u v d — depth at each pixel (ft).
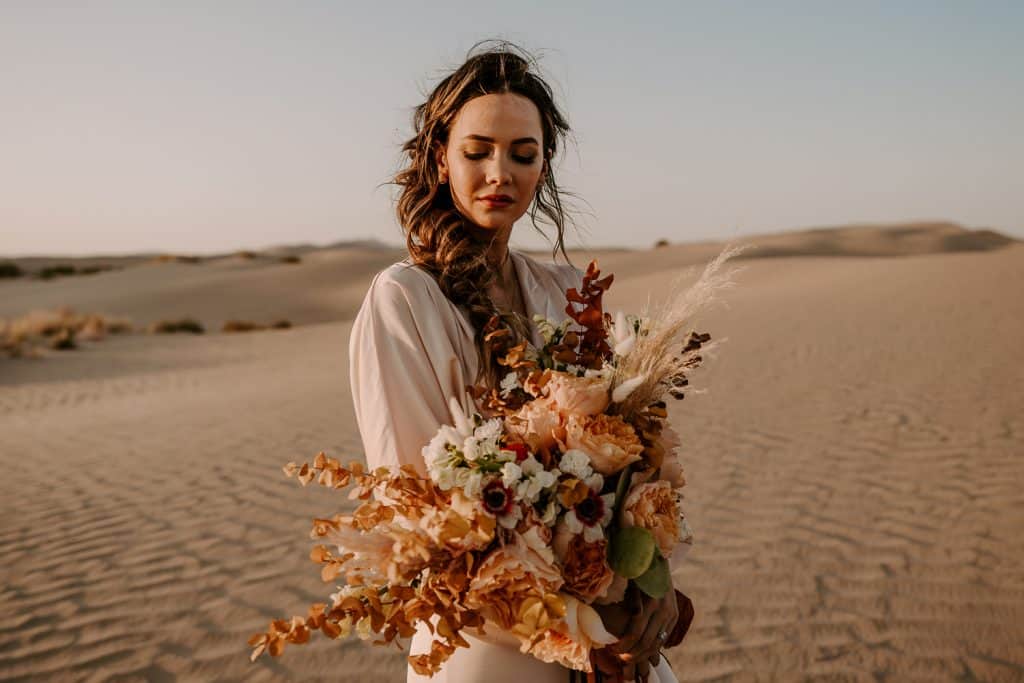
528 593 4.01
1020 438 22.70
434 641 4.12
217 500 20.95
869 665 11.22
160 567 16.22
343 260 184.55
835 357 39.29
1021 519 16.46
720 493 19.13
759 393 31.78
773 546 15.66
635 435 4.38
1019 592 13.21
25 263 294.25
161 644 12.82
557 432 4.32
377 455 4.67
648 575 4.32
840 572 14.34
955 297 57.52
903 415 26.40
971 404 27.27
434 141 5.37
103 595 14.90
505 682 4.58
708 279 4.42
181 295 149.79
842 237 242.37
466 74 5.12
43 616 14.07
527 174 5.15
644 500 4.32
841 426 25.48
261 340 81.66
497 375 4.93
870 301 61.52
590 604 4.36
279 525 18.61
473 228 5.42
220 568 16.01
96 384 51.62
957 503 17.66
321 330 92.07
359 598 4.13
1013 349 37.04
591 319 4.82
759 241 232.12
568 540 4.18
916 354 38.19
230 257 250.98
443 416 4.76
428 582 4.04
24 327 86.74
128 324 100.12
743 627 12.48
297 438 28.53
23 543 18.16
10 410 41.96
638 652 4.47
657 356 4.41
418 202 5.42
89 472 25.11
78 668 12.16
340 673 11.67
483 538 3.92
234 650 12.51
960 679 10.81
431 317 4.77
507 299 5.56
